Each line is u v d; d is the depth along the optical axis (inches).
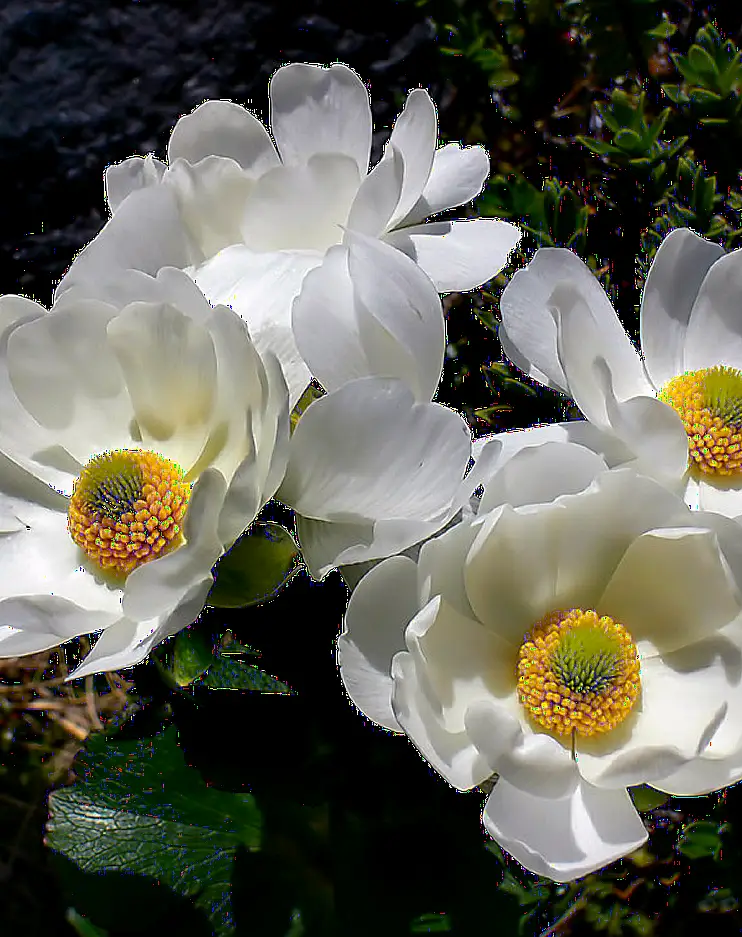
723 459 20.5
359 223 19.5
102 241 19.5
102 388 19.8
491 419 23.2
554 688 19.6
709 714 19.5
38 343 19.5
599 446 20.0
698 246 20.8
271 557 19.2
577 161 25.0
